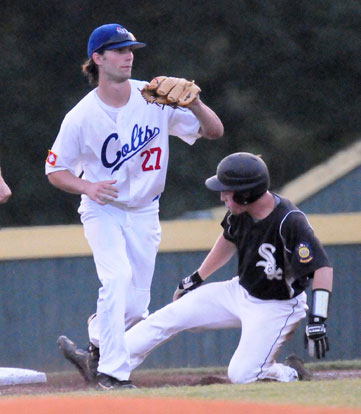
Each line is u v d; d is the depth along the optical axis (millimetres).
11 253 29234
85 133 18656
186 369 26516
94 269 29594
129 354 18516
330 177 33625
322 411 11508
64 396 14211
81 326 29500
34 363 29219
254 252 18062
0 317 29188
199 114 18812
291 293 18328
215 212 38875
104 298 18297
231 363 18672
